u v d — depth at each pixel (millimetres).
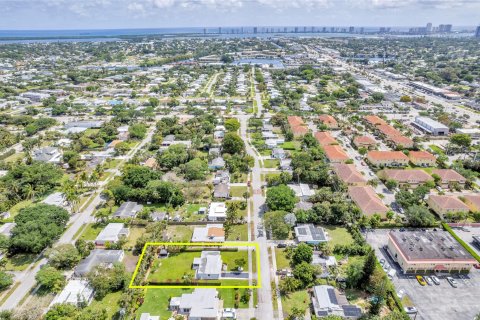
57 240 120125
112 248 114875
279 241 119938
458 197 144750
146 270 105875
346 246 114062
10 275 100750
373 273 96438
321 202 138875
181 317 87438
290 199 133500
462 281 102000
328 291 94688
